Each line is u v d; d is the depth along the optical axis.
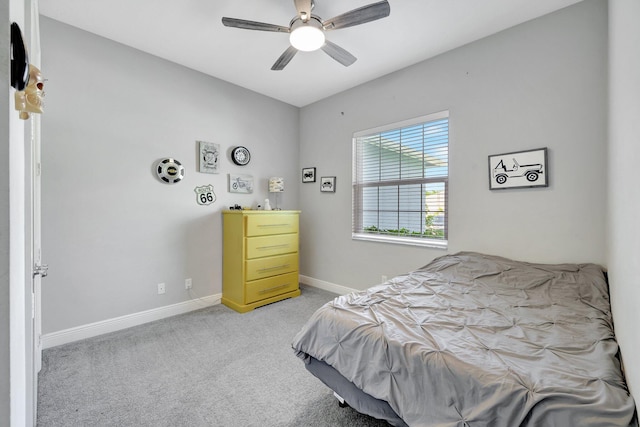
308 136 4.15
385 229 3.34
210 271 3.26
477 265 2.27
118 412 1.57
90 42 2.43
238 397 1.70
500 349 1.14
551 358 1.07
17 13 0.71
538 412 0.85
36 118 1.65
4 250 0.48
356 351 1.33
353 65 3.01
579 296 1.74
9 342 0.48
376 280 3.34
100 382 1.83
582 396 0.84
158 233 2.85
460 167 2.66
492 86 2.47
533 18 2.25
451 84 2.71
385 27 2.37
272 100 3.92
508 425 0.88
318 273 4.01
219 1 2.09
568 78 2.12
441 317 1.48
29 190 1.12
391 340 1.24
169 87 2.91
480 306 1.63
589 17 2.03
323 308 1.61
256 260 3.20
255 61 2.93
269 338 2.47
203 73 3.18
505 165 2.39
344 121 3.68
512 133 2.37
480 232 2.55
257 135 3.74
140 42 2.59
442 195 2.84
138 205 2.71
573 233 2.10
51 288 2.25
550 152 2.19
